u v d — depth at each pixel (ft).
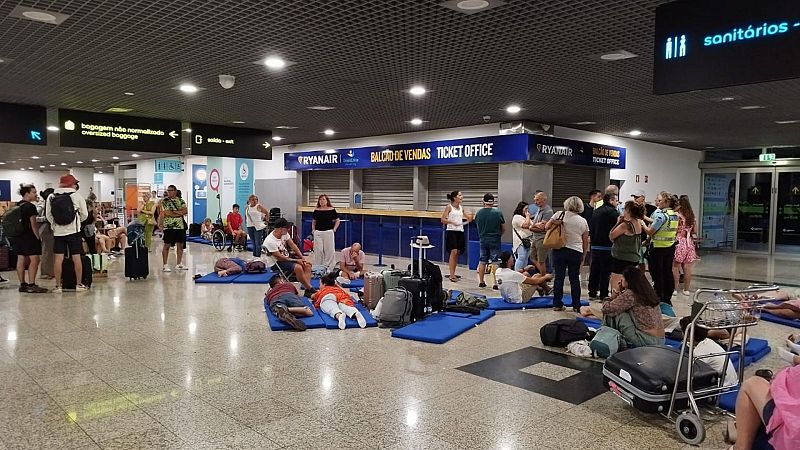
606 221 26.94
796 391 9.50
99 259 33.09
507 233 36.94
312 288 27.48
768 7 11.35
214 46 19.20
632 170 45.80
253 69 22.59
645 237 27.02
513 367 16.60
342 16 15.96
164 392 14.19
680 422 11.77
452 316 22.89
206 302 26.03
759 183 53.11
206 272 36.27
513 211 36.55
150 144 35.24
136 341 19.01
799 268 42.32
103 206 67.26
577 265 24.72
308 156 52.85
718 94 27.02
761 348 18.15
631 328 16.93
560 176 40.06
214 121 37.35
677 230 27.45
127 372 15.75
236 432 11.87
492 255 31.50
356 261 33.27
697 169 55.47
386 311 21.36
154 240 62.39
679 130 40.29
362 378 15.43
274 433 11.84
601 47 19.13
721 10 11.96
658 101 29.01
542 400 13.97
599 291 28.02
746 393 10.37
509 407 13.47
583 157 38.81
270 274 34.09
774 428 9.54
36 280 32.30
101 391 14.23
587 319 22.94
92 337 19.48
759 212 53.36
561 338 18.78
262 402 13.57
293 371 15.96
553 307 25.27
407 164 43.01
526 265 30.19
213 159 63.77
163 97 28.78
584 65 21.66
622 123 36.99
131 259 32.76
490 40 18.31
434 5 14.99
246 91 27.14
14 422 12.29
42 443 11.27
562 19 16.15
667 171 50.52
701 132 41.39
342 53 20.02
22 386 14.56
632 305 17.03
